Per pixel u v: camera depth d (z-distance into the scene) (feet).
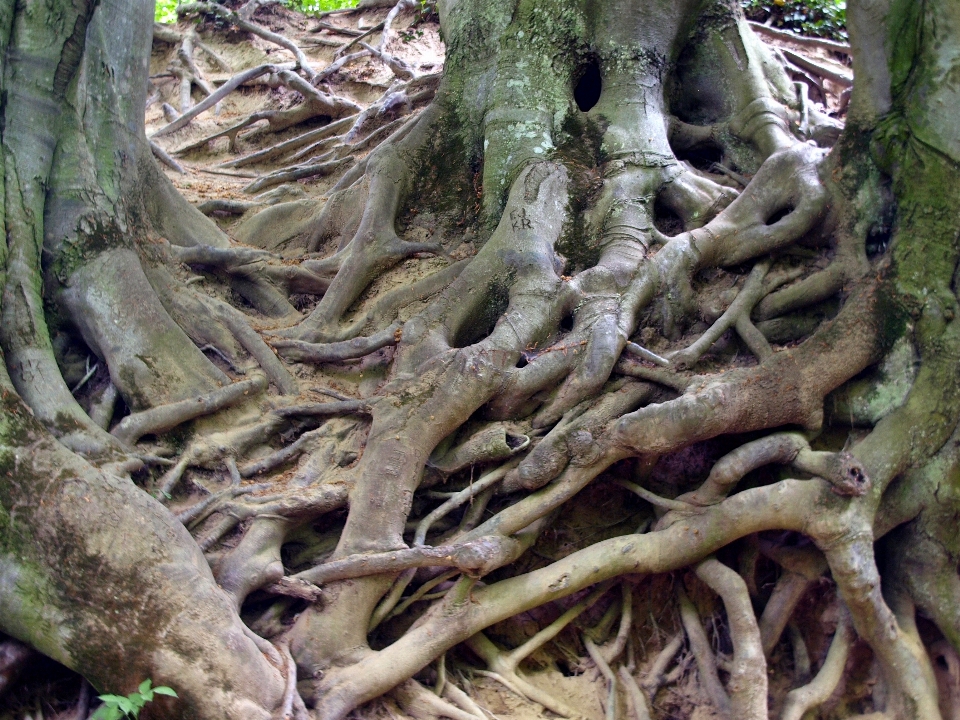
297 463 9.15
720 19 12.62
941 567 8.97
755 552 9.27
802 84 12.85
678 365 9.59
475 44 12.13
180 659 7.13
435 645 8.19
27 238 8.99
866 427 9.32
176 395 9.21
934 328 9.30
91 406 9.18
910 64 9.87
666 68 12.19
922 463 9.03
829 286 9.99
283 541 8.52
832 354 9.25
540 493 8.94
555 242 10.59
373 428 8.96
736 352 10.03
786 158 10.69
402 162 11.88
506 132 11.43
